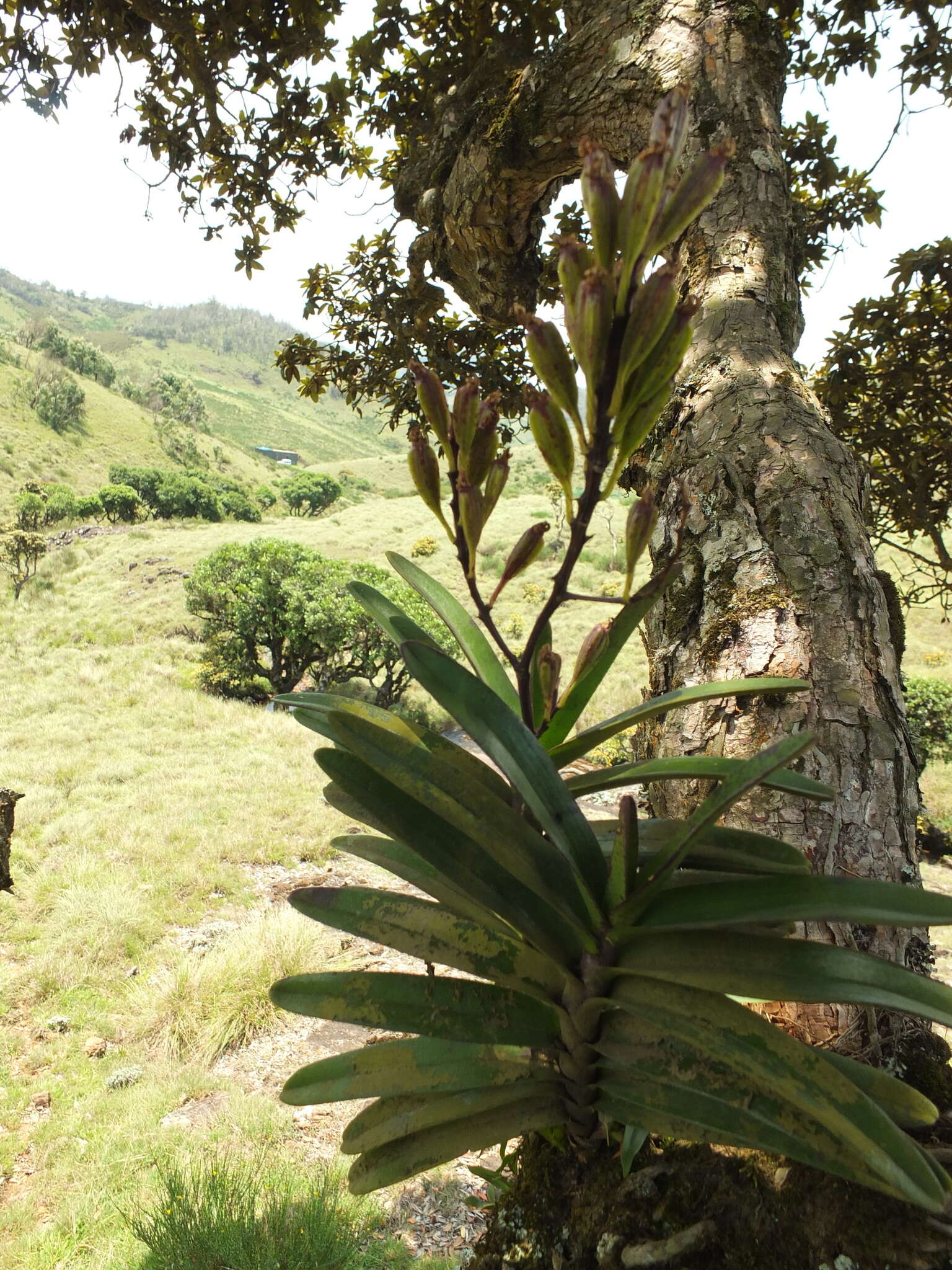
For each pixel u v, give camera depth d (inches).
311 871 342.6
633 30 65.5
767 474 43.4
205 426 4163.4
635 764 27.7
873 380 142.2
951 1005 21.6
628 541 22.6
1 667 759.1
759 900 23.7
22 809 383.9
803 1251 26.2
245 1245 151.2
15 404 2915.8
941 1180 21.8
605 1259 28.5
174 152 128.4
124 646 901.2
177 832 366.9
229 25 108.2
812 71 125.6
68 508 1825.8
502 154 74.0
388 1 116.1
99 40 115.0
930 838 406.3
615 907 24.6
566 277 20.5
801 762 35.6
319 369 155.2
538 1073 28.7
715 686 27.2
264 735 564.1
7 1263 155.9
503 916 24.3
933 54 114.9
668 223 18.8
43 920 288.2
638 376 20.1
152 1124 196.2
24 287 7396.7
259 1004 242.8
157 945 276.2
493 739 23.5
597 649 26.8
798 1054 20.8
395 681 748.0
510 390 141.3
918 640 905.5
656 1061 24.7
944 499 147.6
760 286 53.3
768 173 58.1
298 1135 192.4
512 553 24.1
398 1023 26.6
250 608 736.3
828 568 40.2
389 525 1502.2
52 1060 219.9
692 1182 29.2
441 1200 171.3
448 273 96.6
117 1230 164.2
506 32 111.0
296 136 130.0
